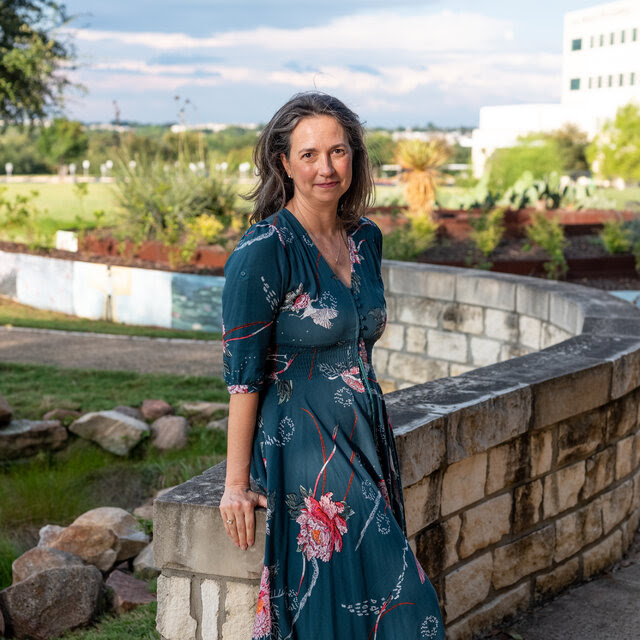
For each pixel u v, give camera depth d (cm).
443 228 1736
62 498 611
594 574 422
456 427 325
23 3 2044
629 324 516
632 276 1552
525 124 7269
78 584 413
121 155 1853
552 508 388
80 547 465
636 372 435
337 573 227
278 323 229
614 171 4650
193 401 859
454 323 805
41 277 1638
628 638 354
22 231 2027
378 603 227
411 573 228
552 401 374
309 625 227
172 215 1672
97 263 1566
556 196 2022
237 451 231
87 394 874
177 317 1464
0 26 2009
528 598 381
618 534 440
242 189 1778
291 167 236
